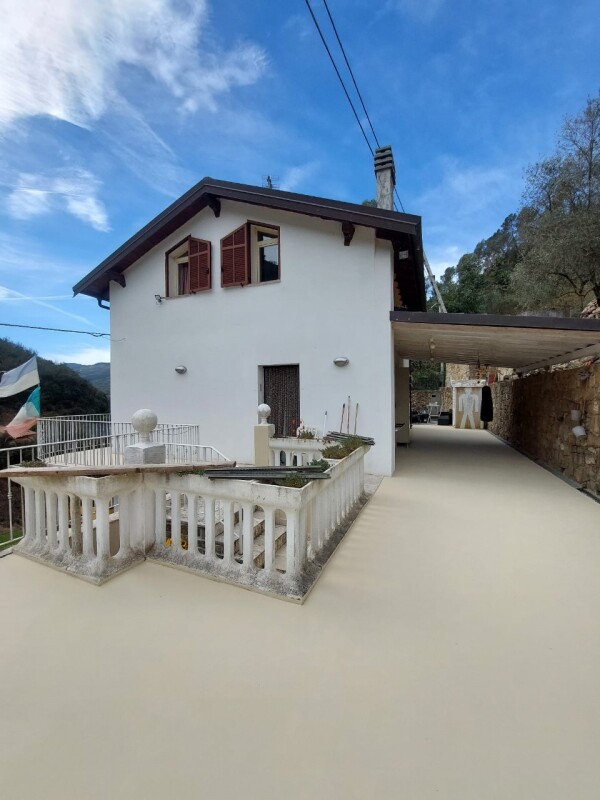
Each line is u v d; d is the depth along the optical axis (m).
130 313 9.28
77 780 1.35
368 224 6.53
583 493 5.54
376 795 1.29
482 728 1.58
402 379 10.73
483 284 23.09
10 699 1.73
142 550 3.23
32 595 2.67
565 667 1.96
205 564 3.00
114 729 1.56
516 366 11.57
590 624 2.35
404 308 11.64
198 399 8.58
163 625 2.31
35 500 3.39
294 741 1.51
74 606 2.52
